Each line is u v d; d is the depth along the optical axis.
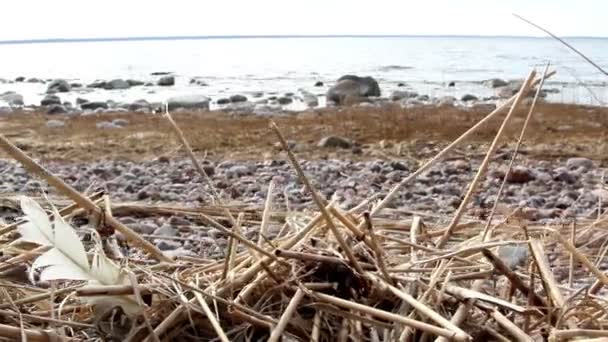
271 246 2.05
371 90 24.80
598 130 13.22
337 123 14.60
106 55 95.31
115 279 1.77
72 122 15.78
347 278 1.84
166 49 126.56
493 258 1.91
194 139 12.43
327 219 1.85
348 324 1.77
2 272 2.09
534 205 6.84
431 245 2.35
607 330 1.71
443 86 32.28
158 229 4.45
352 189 7.71
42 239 1.71
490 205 6.58
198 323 1.77
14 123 15.57
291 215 2.91
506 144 11.55
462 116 15.54
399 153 10.87
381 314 1.68
